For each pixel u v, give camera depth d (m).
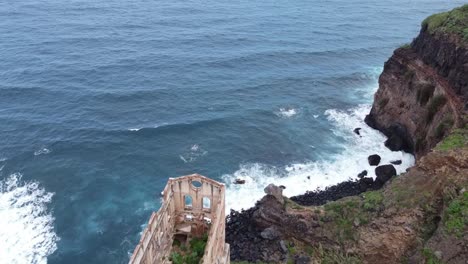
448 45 72.25
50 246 61.94
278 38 142.12
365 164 82.06
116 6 168.62
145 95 102.56
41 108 94.94
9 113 92.31
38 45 126.12
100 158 80.81
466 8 75.50
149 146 85.06
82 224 66.38
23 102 96.75
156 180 76.56
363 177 77.62
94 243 63.19
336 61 129.12
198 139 88.25
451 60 71.06
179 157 82.69
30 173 75.81
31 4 165.12
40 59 117.19
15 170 76.25
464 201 49.03
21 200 69.88
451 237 46.91
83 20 150.38
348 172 79.88
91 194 72.44
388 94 89.06
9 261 58.94
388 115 89.69
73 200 70.81
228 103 102.19
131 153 82.75
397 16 170.38
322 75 120.00
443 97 71.69
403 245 54.41
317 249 59.81
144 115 95.00
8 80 104.88
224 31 144.88
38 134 86.06
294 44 138.12
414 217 54.28
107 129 89.19
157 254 32.75
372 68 125.62
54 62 116.00
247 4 177.00
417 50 81.94
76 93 101.56
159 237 32.94
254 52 130.12
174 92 104.88
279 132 92.62
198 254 33.31
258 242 63.03
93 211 69.00
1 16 148.75
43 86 103.50
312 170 80.56
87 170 77.56
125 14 159.25
